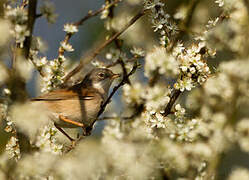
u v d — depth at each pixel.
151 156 8.55
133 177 8.55
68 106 12.70
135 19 10.69
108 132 8.74
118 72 14.06
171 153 8.57
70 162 7.96
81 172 7.92
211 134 9.27
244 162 12.27
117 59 10.66
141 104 10.04
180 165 8.77
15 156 10.10
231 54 9.93
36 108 8.16
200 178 8.78
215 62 13.04
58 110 12.62
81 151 8.23
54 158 8.49
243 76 8.43
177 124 9.76
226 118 8.55
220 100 9.46
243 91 8.51
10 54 8.98
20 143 9.40
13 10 8.97
